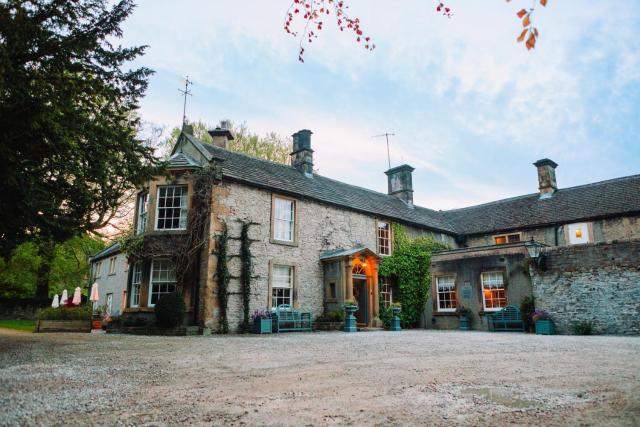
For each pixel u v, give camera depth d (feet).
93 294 60.64
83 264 92.84
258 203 48.42
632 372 15.76
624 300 41.60
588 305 43.78
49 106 20.76
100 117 25.70
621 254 42.42
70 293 97.25
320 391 12.58
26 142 22.20
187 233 44.37
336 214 56.90
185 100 55.88
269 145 95.76
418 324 60.29
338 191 61.41
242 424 9.04
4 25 19.47
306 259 51.78
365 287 54.95
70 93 22.81
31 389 12.98
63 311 47.37
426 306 59.57
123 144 26.53
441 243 69.62
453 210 84.79
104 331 47.91
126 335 38.65
